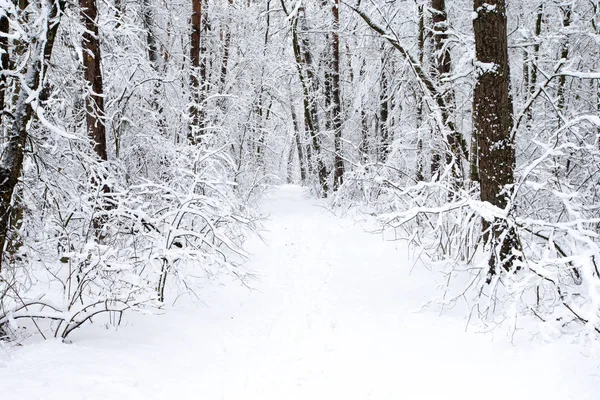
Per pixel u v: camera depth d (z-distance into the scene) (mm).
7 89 4996
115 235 5938
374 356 4348
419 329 4895
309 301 6172
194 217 7699
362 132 17469
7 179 4340
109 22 8969
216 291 6758
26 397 3057
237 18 17516
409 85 10266
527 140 9133
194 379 3852
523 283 4230
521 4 10852
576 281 5238
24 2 4832
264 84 18625
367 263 7941
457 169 7207
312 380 3920
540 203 6977
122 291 4906
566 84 11562
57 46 7199
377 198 10289
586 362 3551
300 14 17688
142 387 3508
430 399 3537
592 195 6586
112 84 9555
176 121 11609
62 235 5656
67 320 4203
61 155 6211
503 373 3756
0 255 4383
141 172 10398
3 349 4062
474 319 5004
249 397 3615
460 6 10516
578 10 10672
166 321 5289
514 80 12328
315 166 18844
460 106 8680
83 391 3252
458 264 6570
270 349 4637
